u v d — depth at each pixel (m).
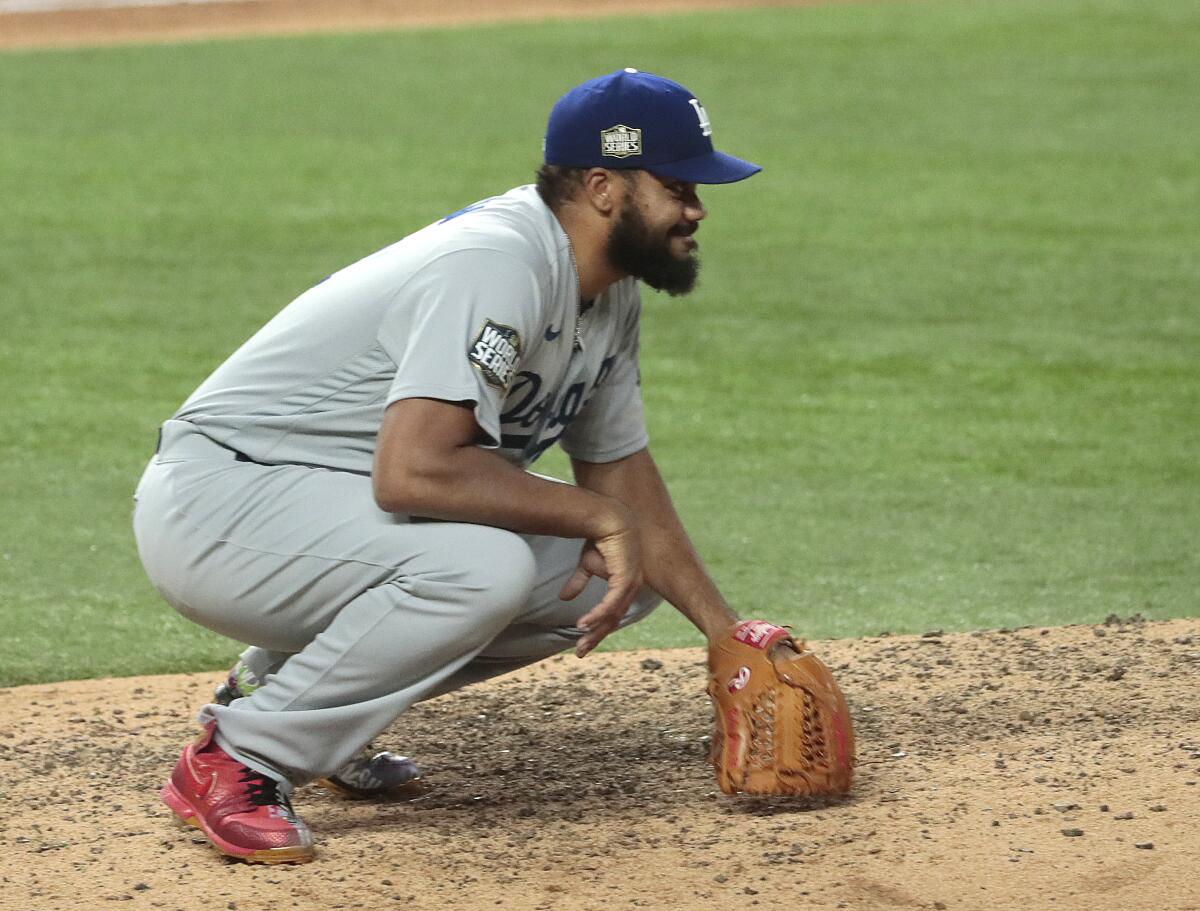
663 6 82.50
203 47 73.31
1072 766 12.34
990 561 20.81
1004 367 31.08
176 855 11.58
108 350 31.97
